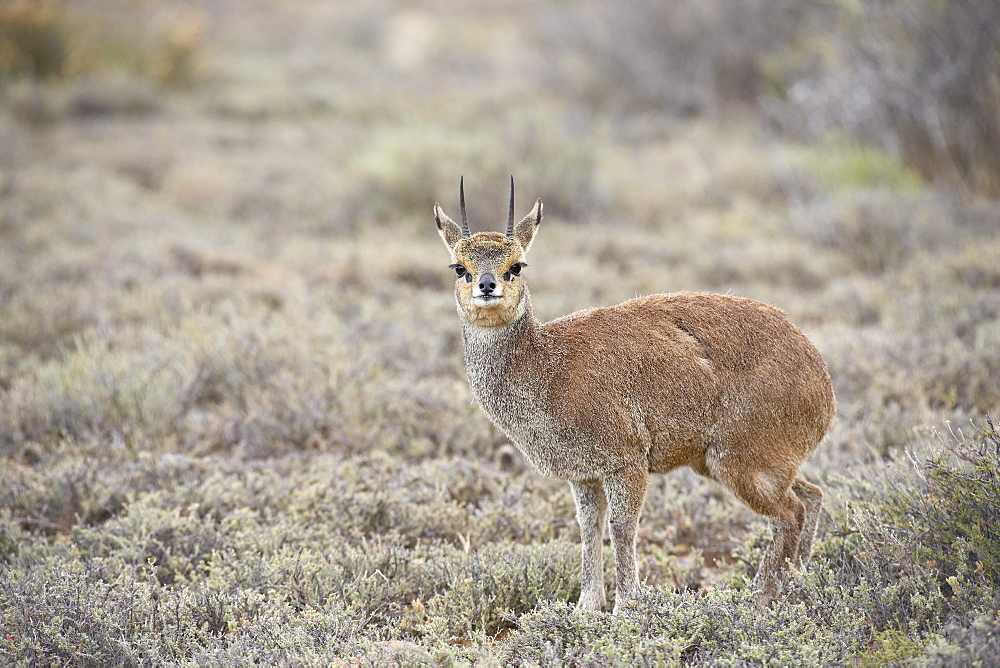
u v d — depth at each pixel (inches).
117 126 1581.0
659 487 516.1
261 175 1298.0
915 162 1128.8
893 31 1110.4
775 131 1434.5
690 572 439.2
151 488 498.9
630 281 872.3
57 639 354.9
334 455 546.6
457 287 407.5
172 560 430.9
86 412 583.8
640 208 1144.2
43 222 1004.6
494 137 1226.6
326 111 1827.0
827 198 1045.8
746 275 893.8
